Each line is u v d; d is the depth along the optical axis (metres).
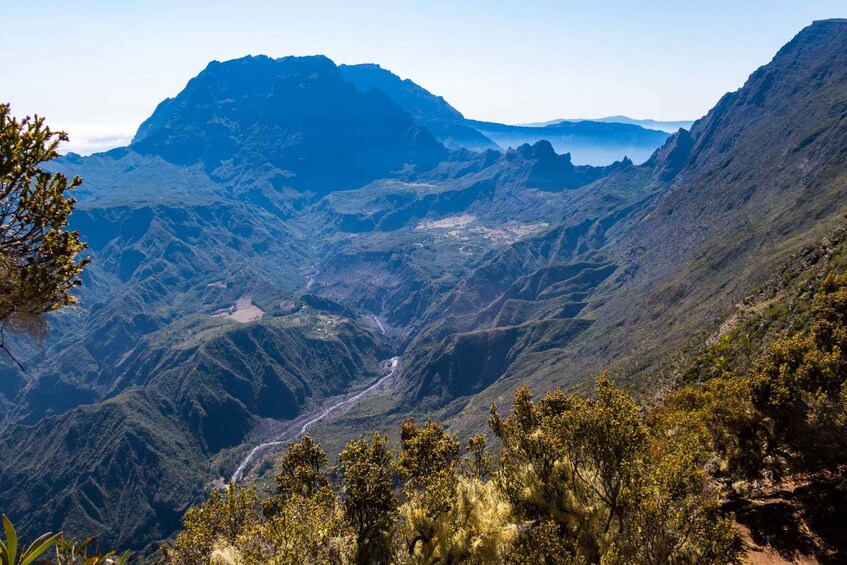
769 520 19.73
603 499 15.80
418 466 25.00
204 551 20.34
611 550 13.38
